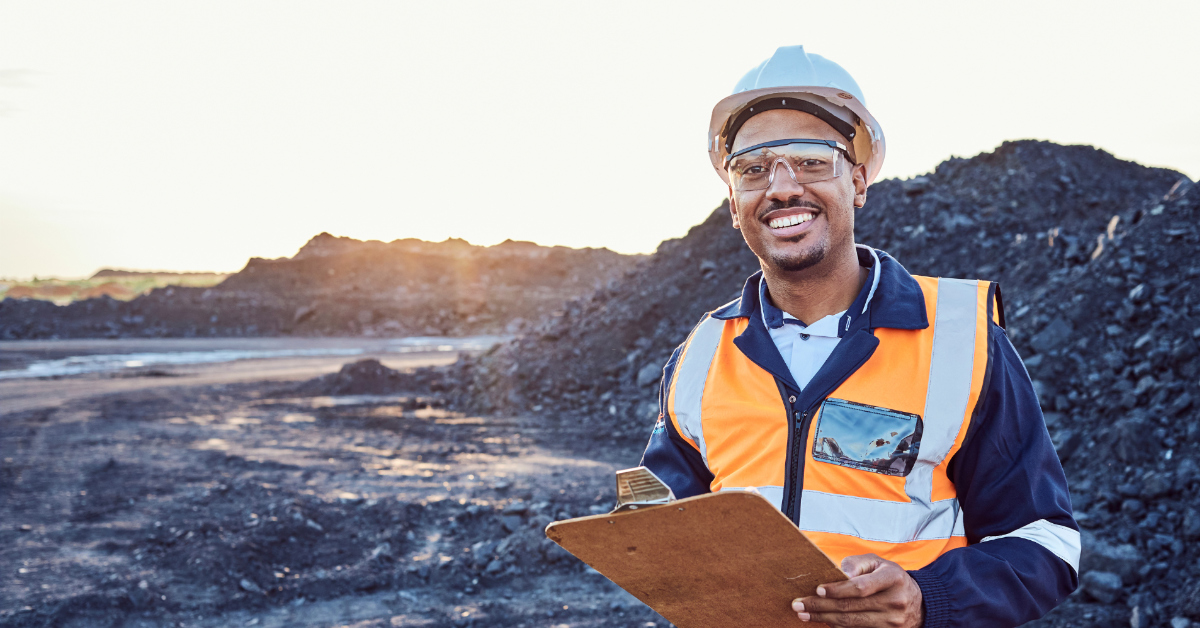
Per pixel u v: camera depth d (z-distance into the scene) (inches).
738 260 542.3
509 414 486.0
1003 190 501.0
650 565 39.3
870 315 50.3
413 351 1192.8
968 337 48.4
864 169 55.0
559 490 301.4
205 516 264.1
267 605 204.7
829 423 48.3
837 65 51.9
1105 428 239.5
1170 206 327.0
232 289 1926.7
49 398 594.2
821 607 38.8
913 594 40.4
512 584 217.9
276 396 602.5
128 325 1462.8
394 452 383.9
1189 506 192.5
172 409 534.6
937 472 47.8
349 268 2094.0
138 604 198.7
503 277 2253.9
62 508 281.7
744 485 50.3
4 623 183.5
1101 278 308.7
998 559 43.7
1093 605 170.4
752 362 52.5
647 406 447.5
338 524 258.7
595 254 2536.9
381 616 197.5
